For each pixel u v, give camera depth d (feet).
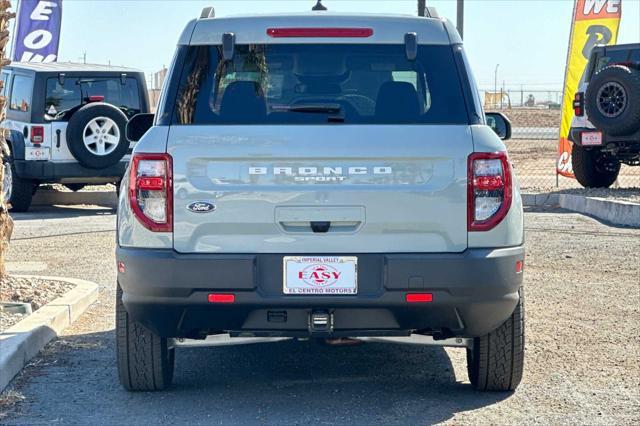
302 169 18.29
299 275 18.24
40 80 56.13
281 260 18.24
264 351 24.85
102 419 19.03
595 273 36.11
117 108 56.24
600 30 64.69
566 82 66.13
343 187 18.26
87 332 26.63
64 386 21.38
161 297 18.31
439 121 18.72
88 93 57.47
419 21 19.56
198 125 18.54
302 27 19.39
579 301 30.89
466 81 19.10
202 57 19.24
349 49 19.43
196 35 19.39
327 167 18.29
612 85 60.03
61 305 27.63
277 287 18.26
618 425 18.65
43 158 56.03
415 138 18.35
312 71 19.51
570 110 66.23
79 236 46.52
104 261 38.93
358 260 18.24
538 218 54.08
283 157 18.26
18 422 18.86
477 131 18.57
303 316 18.51
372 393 20.92
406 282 18.11
